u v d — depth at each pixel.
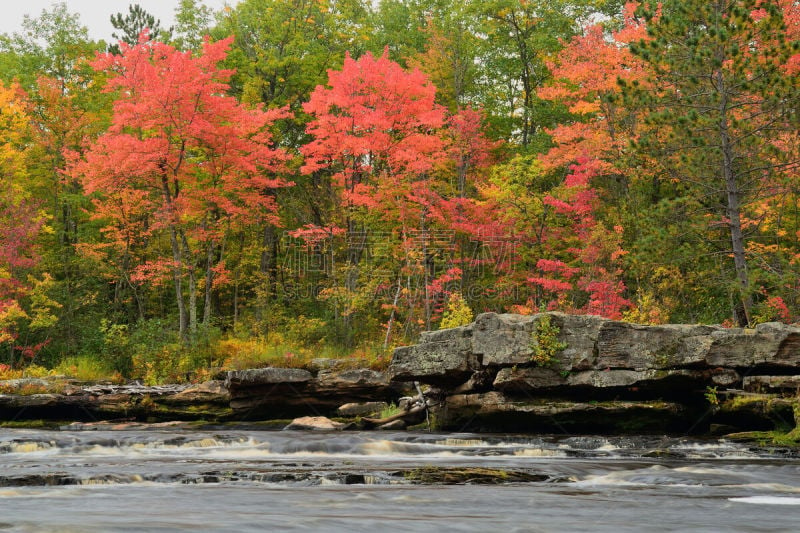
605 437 14.53
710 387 15.22
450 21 37.28
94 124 35.75
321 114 29.02
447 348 17.55
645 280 25.59
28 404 21.00
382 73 28.81
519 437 14.94
